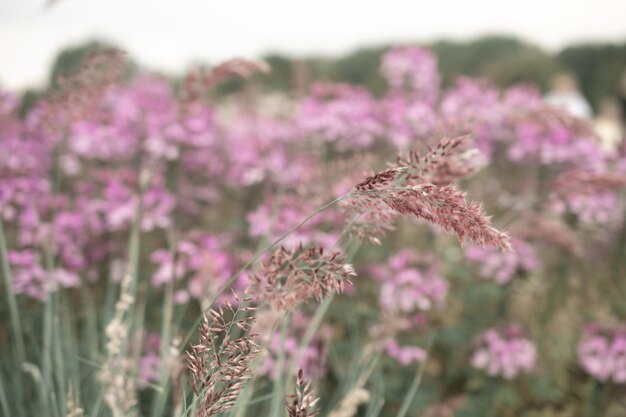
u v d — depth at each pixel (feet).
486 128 7.88
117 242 6.54
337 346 5.89
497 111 7.93
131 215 6.32
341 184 5.08
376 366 5.57
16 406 5.01
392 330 5.32
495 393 6.14
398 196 3.16
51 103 5.18
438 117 7.97
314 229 5.80
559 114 6.15
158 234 6.99
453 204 3.04
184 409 4.07
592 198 7.13
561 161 7.59
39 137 6.85
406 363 5.90
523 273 6.69
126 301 4.70
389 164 3.29
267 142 7.79
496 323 6.61
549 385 6.34
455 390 6.32
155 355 5.32
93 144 7.21
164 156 7.28
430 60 8.61
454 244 7.27
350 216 3.88
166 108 7.41
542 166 7.73
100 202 6.55
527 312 7.09
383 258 6.99
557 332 6.91
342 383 5.46
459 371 6.32
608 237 7.68
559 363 6.60
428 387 6.06
